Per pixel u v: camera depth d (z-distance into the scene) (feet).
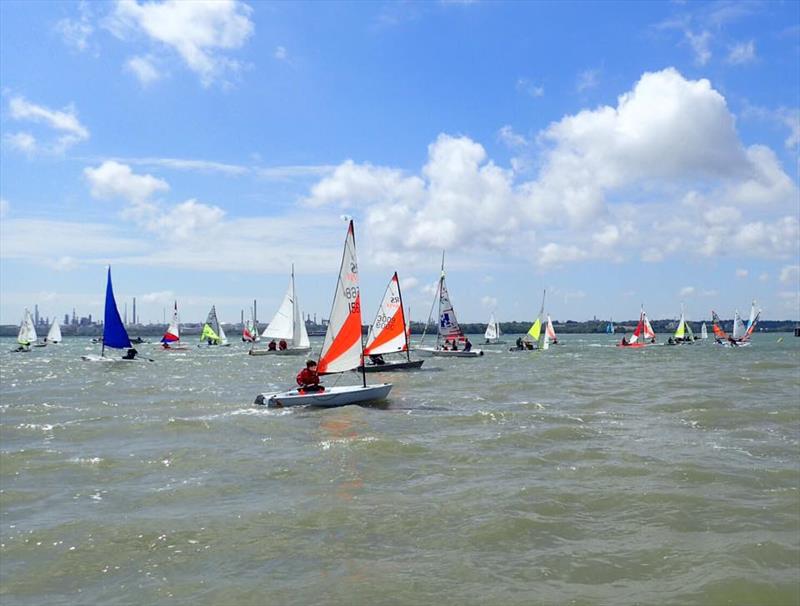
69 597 25.12
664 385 106.42
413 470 45.14
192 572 27.27
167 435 60.54
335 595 24.68
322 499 37.86
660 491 38.50
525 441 55.16
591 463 46.37
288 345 236.43
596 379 119.75
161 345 352.28
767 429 61.05
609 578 25.93
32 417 73.00
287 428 63.77
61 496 39.47
